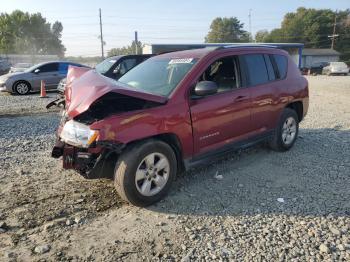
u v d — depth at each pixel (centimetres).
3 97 1489
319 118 964
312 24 9062
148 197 416
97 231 371
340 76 3909
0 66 3766
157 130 416
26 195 453
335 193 456
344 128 832
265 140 588
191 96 457
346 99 1436
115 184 409
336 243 342
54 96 1523
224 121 494
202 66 479
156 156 423
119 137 389
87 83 431
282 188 474
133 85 488
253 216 398
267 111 572
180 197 448
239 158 597
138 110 412
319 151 639
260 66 574
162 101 428
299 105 666
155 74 501
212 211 411
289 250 333
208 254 328
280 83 600
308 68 4844
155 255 329
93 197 449
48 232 368
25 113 1057
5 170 543
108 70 1174
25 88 1606
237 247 338
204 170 541
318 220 386
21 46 9481
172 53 559
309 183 491
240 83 530
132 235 363
